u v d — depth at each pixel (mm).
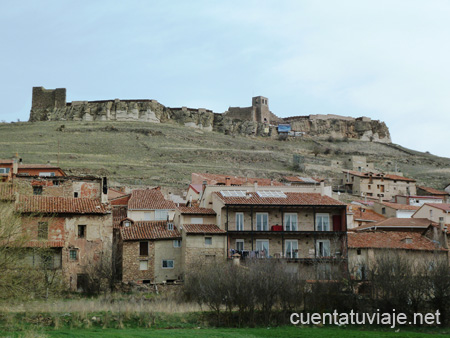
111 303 59875
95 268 67875
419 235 80188
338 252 73000
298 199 80500
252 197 80000
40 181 81438
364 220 104000
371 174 172625
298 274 64562
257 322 57438
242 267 63375
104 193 84062
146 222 82562
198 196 107812
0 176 76312
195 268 68938
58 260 69062
